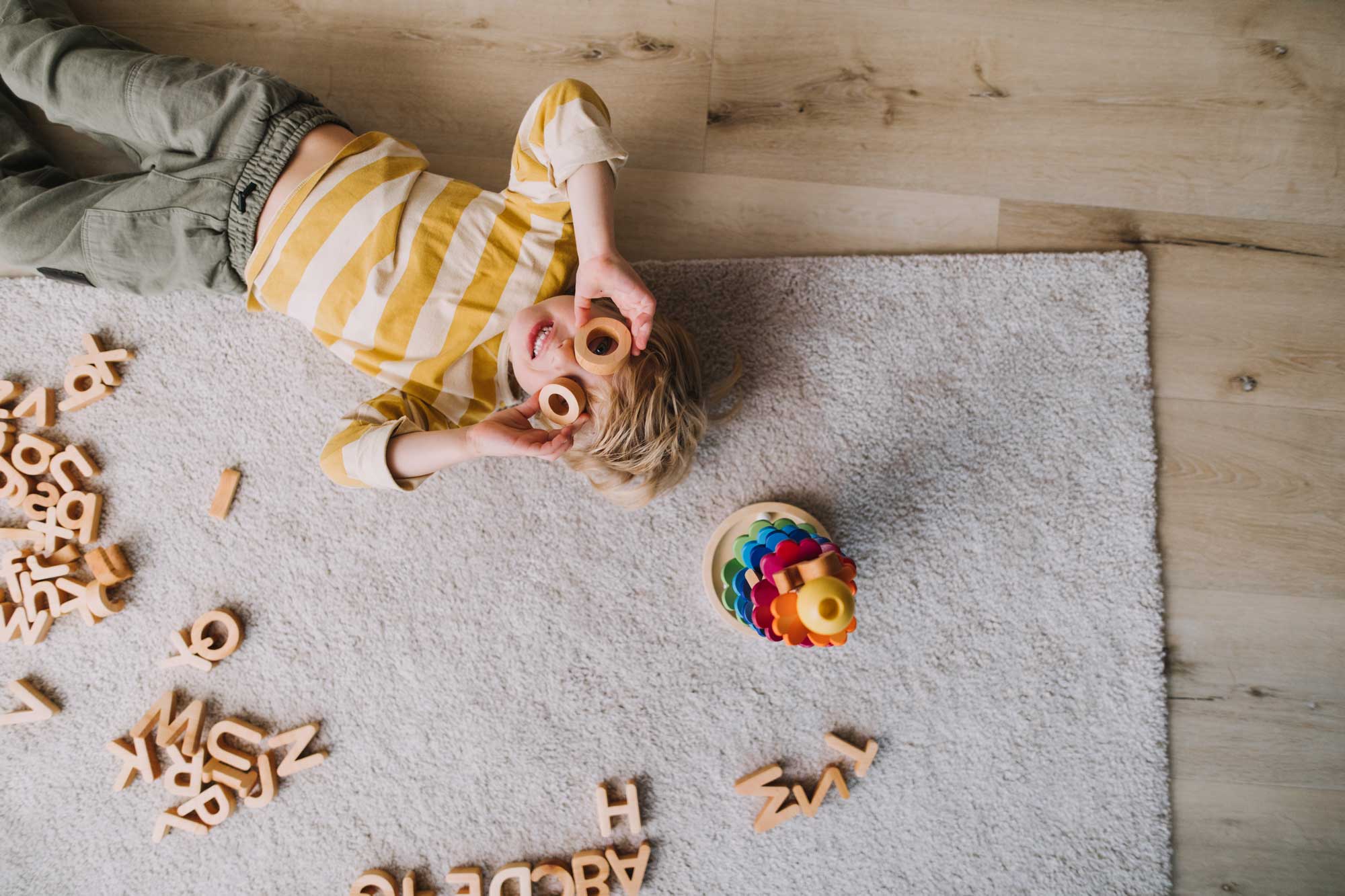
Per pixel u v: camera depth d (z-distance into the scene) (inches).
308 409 43.5
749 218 44.8
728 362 44.1
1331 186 45.1
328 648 43.6
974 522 44.6
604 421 33.1
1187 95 45.6
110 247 37.3
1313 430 45.6
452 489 44.1
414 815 43.6
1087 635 44.8
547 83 44.2
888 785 44.6
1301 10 45.7
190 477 43.3
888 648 44.6
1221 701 45.4
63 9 40.0
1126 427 44.8
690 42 44.6
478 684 43.9
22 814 42.8
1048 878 44.6
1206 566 45.4
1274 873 45.1
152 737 43.3
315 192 36.2
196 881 43.2
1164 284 45.4
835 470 44.4
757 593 33.6
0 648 42.8
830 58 44.9
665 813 44.1
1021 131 45.4
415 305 36.6
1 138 39.8
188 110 36.4
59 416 42.9
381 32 43.8
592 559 44.2
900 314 44.4
